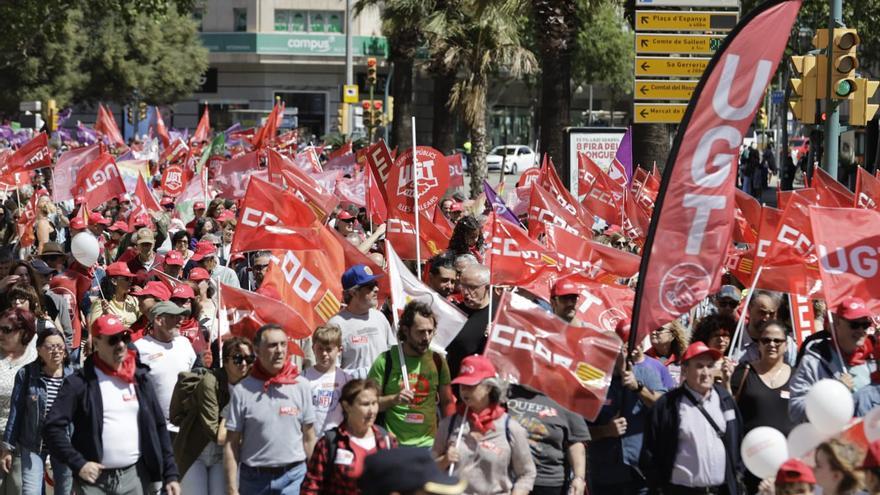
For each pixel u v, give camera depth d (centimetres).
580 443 850
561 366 845
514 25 3747
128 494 902
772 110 7606
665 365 1017
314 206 1411
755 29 875
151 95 7781
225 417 910
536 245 1131
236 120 8575
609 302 1125
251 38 8581
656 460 853
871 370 917
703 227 893
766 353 920
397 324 1005
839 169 3528
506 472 789
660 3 2172
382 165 1773
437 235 1492
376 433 797
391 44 4241
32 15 3400
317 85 8744
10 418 1035
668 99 2191
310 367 995
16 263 1325
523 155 7262
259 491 890
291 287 1141
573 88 8612
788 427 910
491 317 991
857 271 981
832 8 1755
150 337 1034
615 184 1827
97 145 2147
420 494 387
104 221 1989
